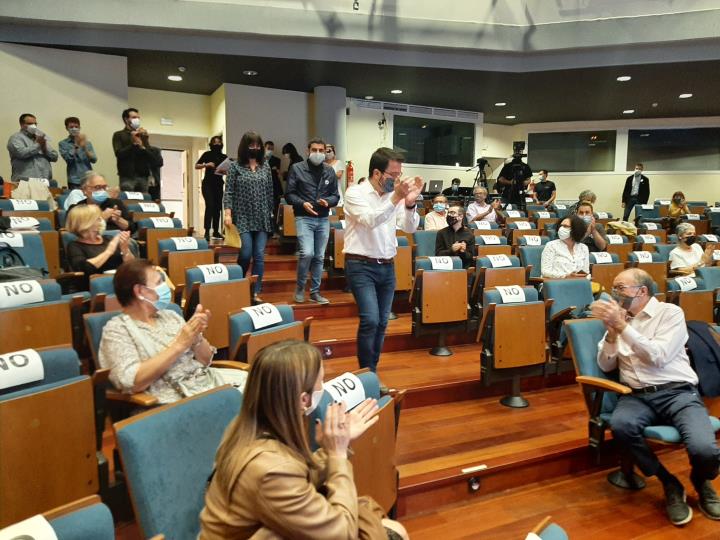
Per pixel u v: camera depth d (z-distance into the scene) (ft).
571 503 8.23
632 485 8.69
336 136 29.48
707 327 9.09
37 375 5.93
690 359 8.88
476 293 13.76
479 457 8.70
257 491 3.55
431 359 12.92
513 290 11.11
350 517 3.75
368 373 6.14
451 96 32.37
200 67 25.43
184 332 6.55
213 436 5.13
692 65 25.12
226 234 16.15
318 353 4.10
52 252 12.69
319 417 5.04
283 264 19.36
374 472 5.72
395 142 34.96
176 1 22.18
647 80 27.99
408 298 16.20
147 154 20.86
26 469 5.18
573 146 41.04
